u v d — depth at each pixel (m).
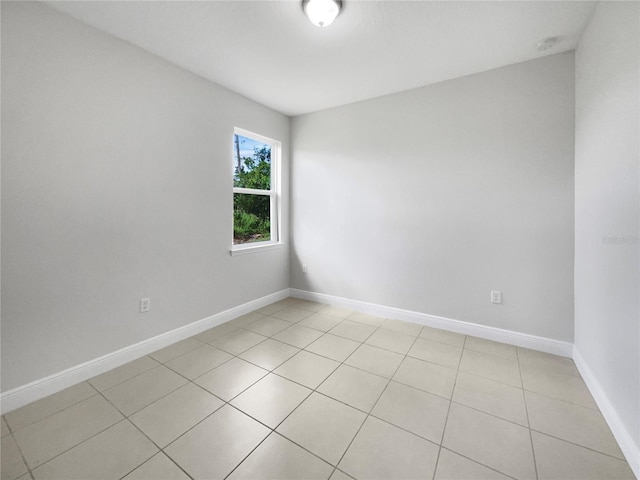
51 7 1.73
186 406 1.69
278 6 1.73
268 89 2.88
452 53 2.23
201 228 2.69
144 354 2.28
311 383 1.93
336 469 1.28
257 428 1.52
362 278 3.27
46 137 1.74
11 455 1.34
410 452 1.38
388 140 3.01
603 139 1.63
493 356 2.29
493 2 1.68
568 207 2.24
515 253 2.45
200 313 2.72
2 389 1.62
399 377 2.00
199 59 2.33
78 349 1.92
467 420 1.59
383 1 1.67
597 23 1.71
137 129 2.18
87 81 1.90
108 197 2.04
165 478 1.23
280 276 3.72
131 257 2.18
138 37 2.04
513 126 2.41
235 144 3.20
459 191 2.66
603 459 1.33
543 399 1.76
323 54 2.25
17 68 1.62
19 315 1.67
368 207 3.18
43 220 1.74
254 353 2.34
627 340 1.36
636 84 1.28
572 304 2.26
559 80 2.23
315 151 3.52
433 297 2.85
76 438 1.45
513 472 1.27
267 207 3.64
